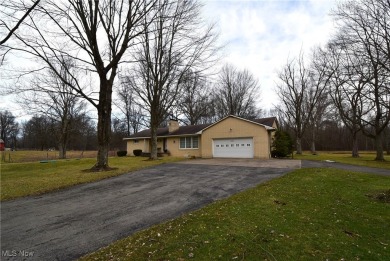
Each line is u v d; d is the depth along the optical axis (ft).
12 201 25.59
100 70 44.24
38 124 133.80
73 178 37.29
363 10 57.06
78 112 110.93
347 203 21.13
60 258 13.03
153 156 69.97
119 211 21.13
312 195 23.94
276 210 19.21
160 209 21.30
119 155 106.01
